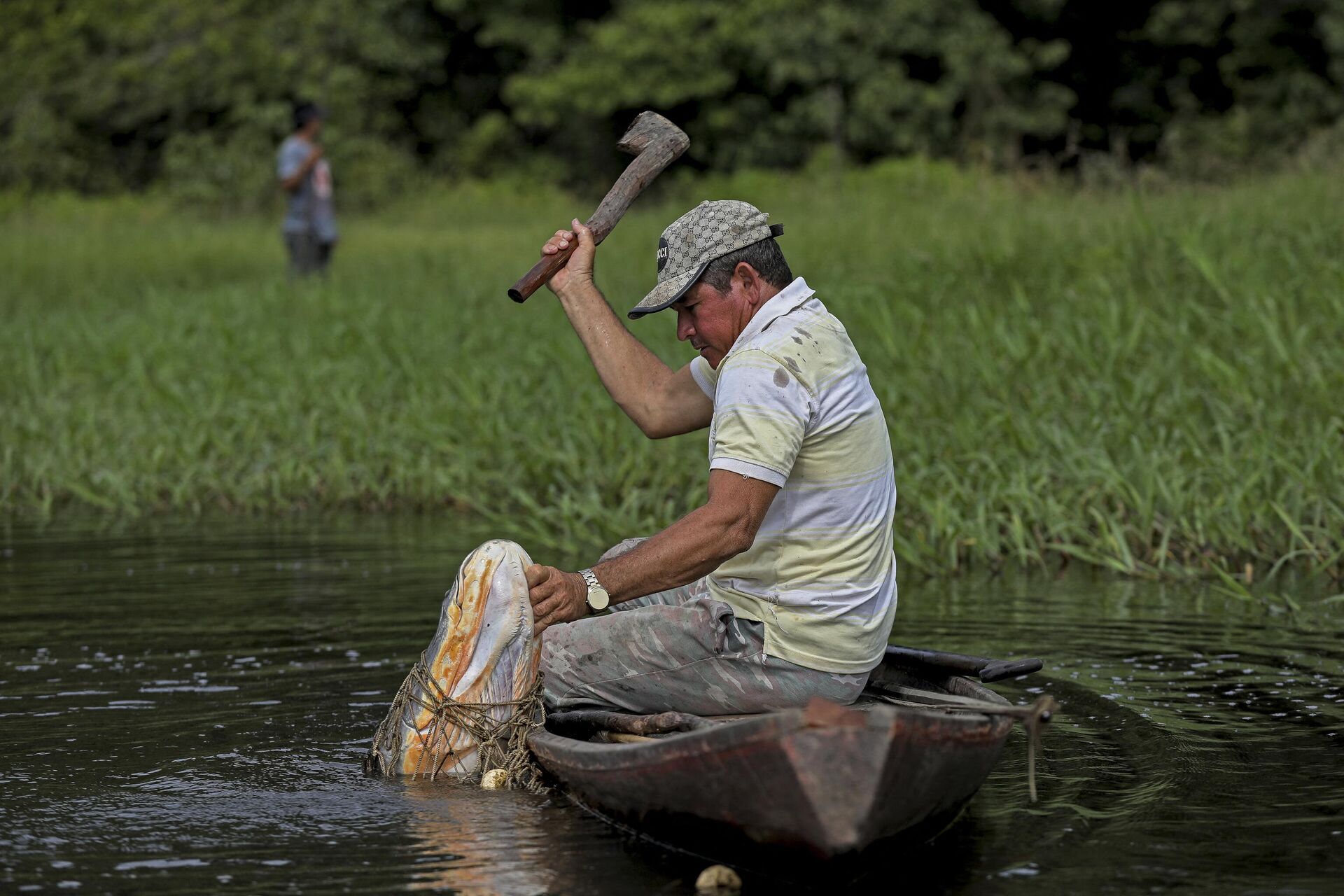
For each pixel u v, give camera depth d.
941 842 7.23
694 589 9.18
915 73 65.50
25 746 8.84
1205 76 65.19
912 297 21.52
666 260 8.38
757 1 62.88
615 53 64.25
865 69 61.88
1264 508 13.85
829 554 8.13
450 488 18.20
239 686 10.16
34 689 10.08
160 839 7.30
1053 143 64.88
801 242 27.77
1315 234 21.06
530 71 69.00
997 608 12.38
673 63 63.94
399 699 8.48
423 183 65.56
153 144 68.94
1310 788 7.88
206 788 8.10
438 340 24.08
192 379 23.11
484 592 8.38
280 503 18.48
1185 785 7.97
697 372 9.14
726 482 7.79
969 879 6.75
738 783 6.60
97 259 37.41
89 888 6.67
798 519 8.12
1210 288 19.80
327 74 65.25
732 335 8.34
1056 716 9.30
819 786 6.35
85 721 9.36
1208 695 9.66
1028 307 19.39
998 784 8.11
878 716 6.37
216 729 9.20
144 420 21.27
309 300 28.50
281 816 7.66
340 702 9.80
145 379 22.58
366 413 20.94
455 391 21.52
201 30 65.62
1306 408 15.48
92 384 23.88
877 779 6.33
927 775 6.62
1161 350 17.92
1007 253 22.59
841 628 8.18
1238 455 14.82
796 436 7.82
